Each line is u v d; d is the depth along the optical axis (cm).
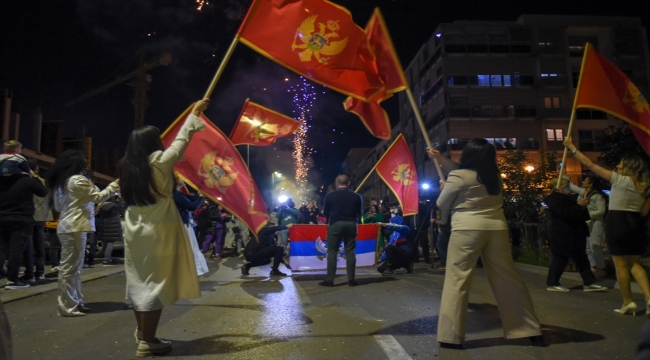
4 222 743
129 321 554
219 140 576
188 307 634
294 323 540
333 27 496
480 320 551
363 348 441
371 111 527
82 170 593
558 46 4462
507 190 1522
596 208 888
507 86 4391
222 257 1548
